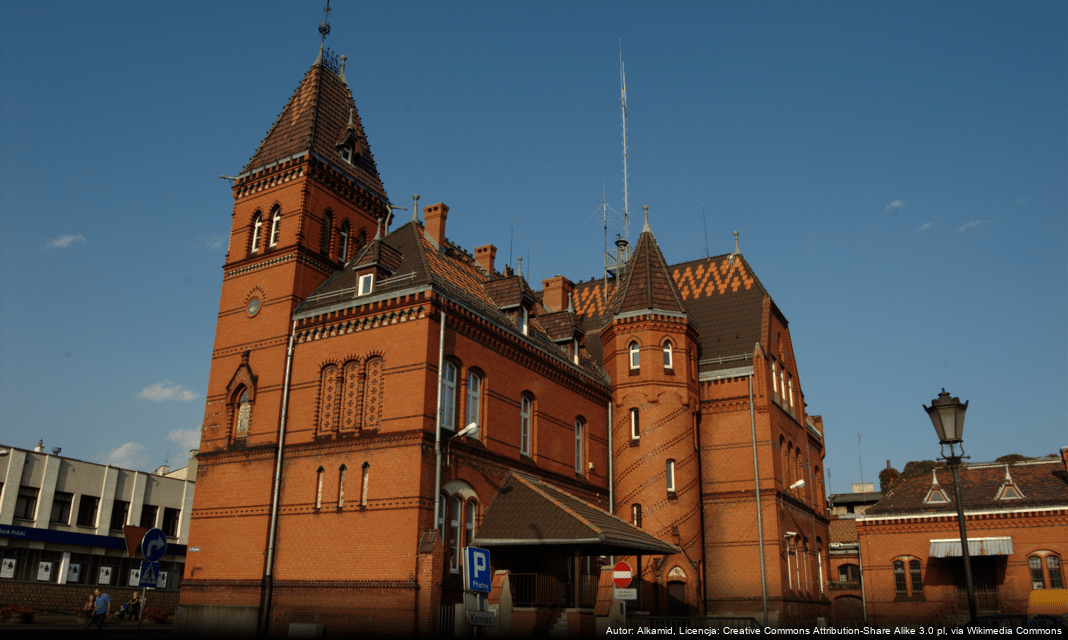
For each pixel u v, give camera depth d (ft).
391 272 91.09
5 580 126.21
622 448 114.21
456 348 86.53
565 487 102.83
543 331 112.27
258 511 86.94
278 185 102.47
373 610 76.54
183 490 164.04
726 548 114.21
